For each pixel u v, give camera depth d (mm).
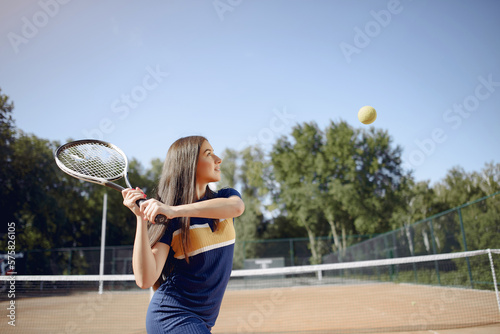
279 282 19266
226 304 10695
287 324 6879
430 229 13273
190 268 1573
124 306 10766
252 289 16984
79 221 26703
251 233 32000
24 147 22188
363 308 8602
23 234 22297
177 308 1526
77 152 2258
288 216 31734
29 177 22109
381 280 17828
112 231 27609
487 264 9969
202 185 1782
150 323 1544
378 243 18281
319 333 5914
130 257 19734
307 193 29375
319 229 32062
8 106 21156
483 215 10094
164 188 1723
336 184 28656
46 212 23125
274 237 34594
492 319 6297
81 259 19703
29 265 19109
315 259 25516
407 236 15266
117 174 2275
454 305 8188
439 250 12711
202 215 1524
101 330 6793
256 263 20719
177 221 1590
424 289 12297
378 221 28828
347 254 22438
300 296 12305
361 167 29594
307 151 30516
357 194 28422
